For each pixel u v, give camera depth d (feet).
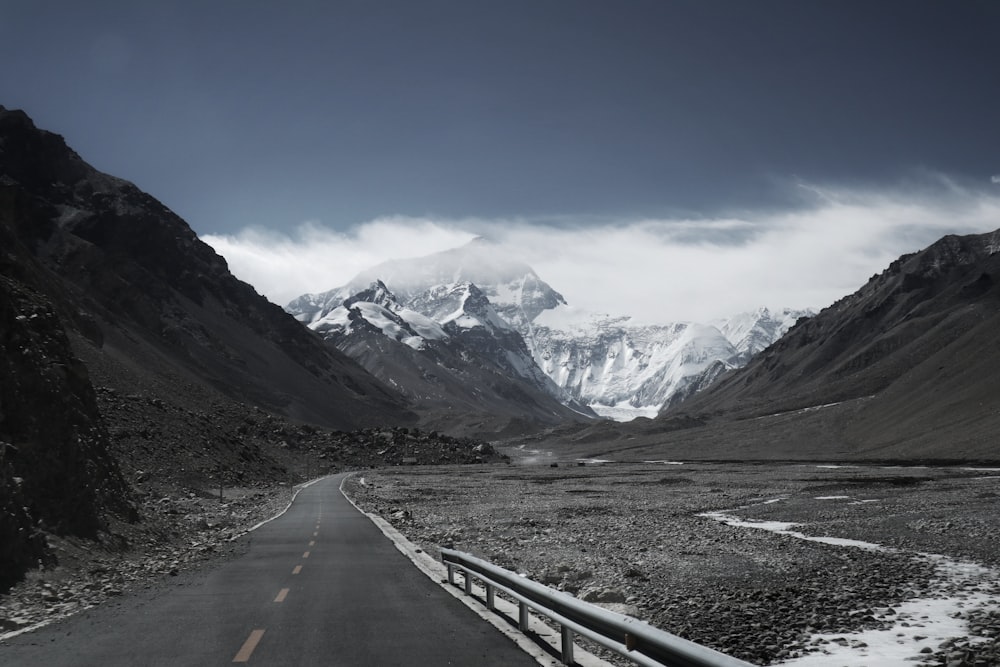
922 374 631.56
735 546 108.68
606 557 96.53
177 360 620.08
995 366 528.22
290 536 112.78
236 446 318.86
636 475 393.09
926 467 358.84
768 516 165.58
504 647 40.14
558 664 36.50
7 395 79.00
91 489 87.10
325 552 90.89
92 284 606.14
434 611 51.08
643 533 127.85
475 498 237.86
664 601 66.64
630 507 194.80
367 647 40.09
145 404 282.97
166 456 241.35
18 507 65.72
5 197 604.49
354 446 573.33
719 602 66.33
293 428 559.38
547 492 264.52
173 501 182.60
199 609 51.80
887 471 338.95
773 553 100.78
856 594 70.03
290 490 272.72
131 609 51.83
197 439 280.92
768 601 66.85
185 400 381.60
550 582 77.51
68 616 49.14
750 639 53.11
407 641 41.55
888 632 55.11
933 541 112.78
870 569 85.71
